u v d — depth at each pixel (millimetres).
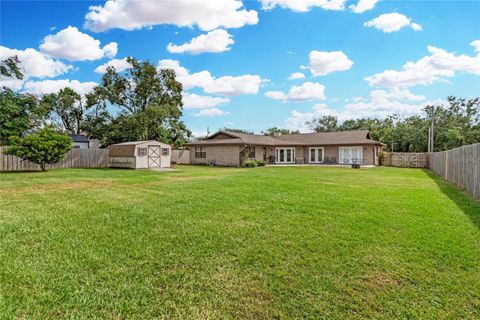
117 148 22375
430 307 2604
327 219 5484
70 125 36875
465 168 9680
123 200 7461
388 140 36000
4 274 3158
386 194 8516
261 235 4551
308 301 2715
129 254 3783
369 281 3088
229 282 3066
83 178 13227
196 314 2506
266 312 2547
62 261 3547
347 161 28797
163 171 18375
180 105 32500
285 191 8930
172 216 5738
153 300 2717
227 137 29250
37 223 5215
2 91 20562
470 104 34188
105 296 2768
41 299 2686
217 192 8734
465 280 3094
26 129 21734
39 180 12273
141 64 29562
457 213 6035
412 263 3516
